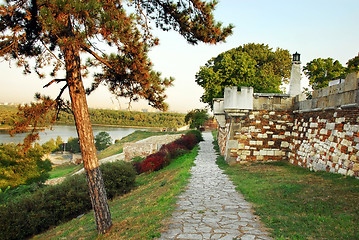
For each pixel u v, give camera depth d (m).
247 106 15.32
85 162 7.16
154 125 127.75
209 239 5.09
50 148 27.02
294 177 10.17
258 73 35.84
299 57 15.90
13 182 22.86
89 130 7.22
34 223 10.71
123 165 15.59
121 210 9.66
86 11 5.48
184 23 8.71
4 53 6.32
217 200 8.17
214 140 35.41
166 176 14.97
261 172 12.37
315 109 11.76
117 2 7.30
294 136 14.68
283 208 6.80
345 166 9.02
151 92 8.63
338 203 6.38
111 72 9.01
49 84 7.15
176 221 6.23
